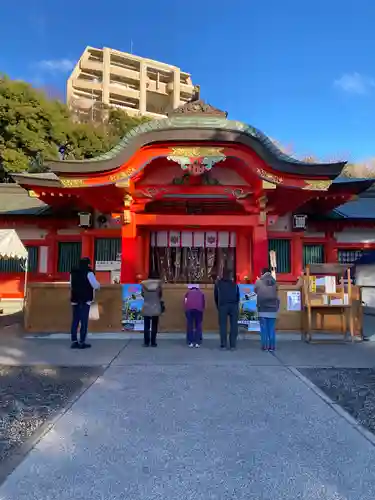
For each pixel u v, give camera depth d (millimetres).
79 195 12031
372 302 15148
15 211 15727
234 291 8656
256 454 3639
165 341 9469
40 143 28734
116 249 14773
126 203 11883
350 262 15766
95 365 7031
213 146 10945
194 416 4566
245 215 12406
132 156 10844
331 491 3043
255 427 4270
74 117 40969
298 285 10617
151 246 14336
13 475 3248
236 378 6191
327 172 10898
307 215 15047
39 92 30625
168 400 5117
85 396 5266
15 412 4684
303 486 3109
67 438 3953
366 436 4066
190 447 3766
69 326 10445
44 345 8875
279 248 14938
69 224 15602
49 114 29859
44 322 10461
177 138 10766
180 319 10484
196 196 12602
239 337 10180
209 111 11562
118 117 44281
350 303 9453
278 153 11094
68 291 10531
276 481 3178
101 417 4516
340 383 5984
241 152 11016
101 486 3090
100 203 12570
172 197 12664
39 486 3088
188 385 5789
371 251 15773
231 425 4316
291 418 4539
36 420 4441
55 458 3537
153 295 8852
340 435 4086
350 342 9336
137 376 6285
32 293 10523
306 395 5375
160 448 3738
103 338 9797
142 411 4719
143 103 70562
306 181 11117
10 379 6129
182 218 12273
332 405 4988
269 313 8430
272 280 8531
